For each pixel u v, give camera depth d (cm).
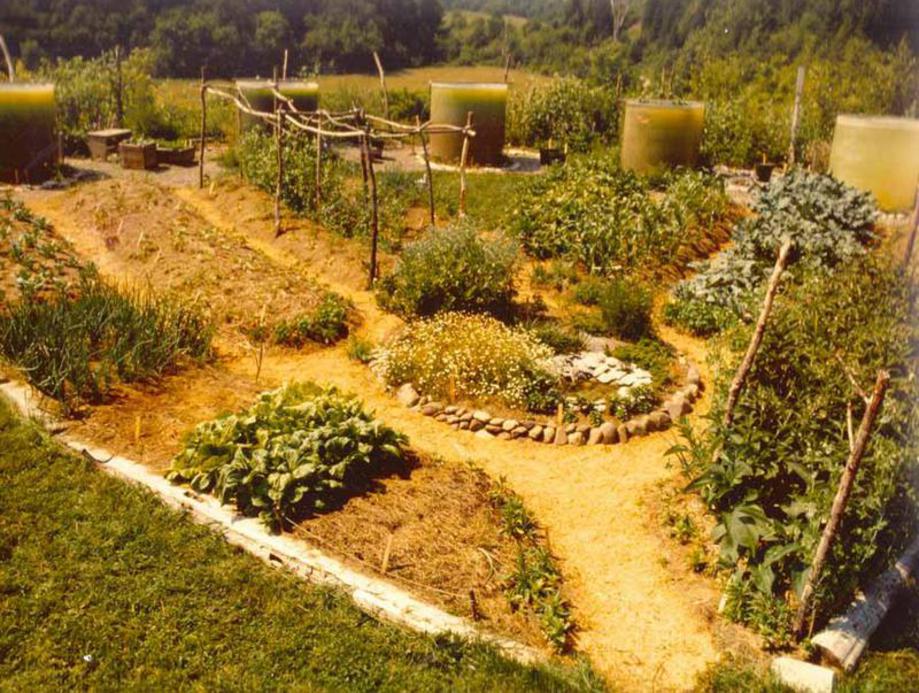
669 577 657
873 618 602
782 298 1012
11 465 707
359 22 5291
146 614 568
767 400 741
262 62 4775
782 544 632
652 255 1359
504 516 701
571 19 5612
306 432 726
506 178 1914
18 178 1728
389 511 690
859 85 2728
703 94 2931
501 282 1121
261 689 519
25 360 838
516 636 582
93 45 4200
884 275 1095
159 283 1159
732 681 550
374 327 1121
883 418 710
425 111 2677
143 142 1998
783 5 3594
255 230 1473
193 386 898
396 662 548
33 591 576
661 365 1002
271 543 638
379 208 1535
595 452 849
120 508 669
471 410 898
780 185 1458
